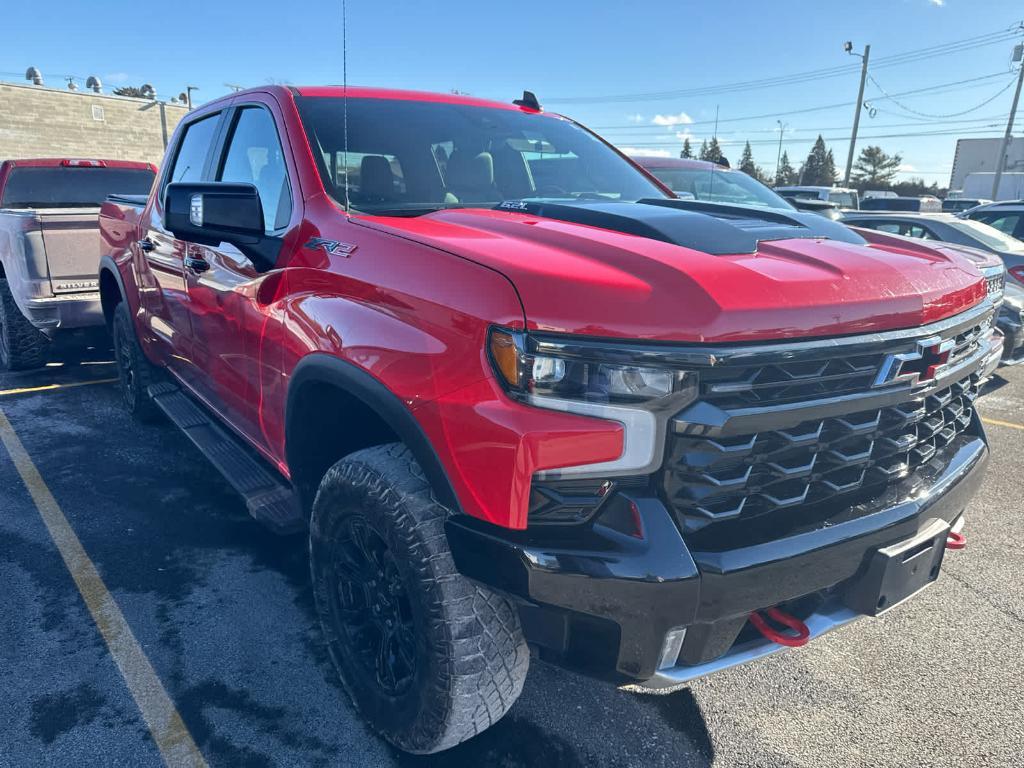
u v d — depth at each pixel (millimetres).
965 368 2303
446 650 1920
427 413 1858
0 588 3189
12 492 4160
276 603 3117
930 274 2213
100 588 3201
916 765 2318
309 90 3049
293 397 2418
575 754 2346
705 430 1697
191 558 3477
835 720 2518
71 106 31109
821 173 86812
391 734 2193
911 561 2084
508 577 1749
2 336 6730
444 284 1903
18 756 2268
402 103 3207
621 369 1679
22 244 5812
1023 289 6969
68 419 5441
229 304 2949
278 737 2371
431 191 2830
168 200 2604
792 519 1923
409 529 1958
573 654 1846
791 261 2070
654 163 7688
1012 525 4055
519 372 1708
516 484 1697
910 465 2227
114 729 2389
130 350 4895
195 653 2775
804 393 1843
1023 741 2422
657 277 1807
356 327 2107
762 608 1841
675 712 2547
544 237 2104
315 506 2344
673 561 1702
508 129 3381
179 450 4840
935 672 2779
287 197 2727
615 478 1749
